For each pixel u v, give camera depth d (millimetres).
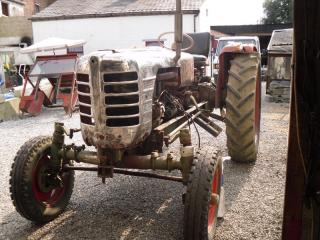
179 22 3461
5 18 19125
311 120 1687
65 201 3400
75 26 17797
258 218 3191
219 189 2930
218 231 2984
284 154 4965
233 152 4328
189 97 4188
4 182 4332
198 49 6039
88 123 2828
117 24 17328
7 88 14523
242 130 4148
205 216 2494
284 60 9961
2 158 5379
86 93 2793
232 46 4340
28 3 22844
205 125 4297
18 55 16688
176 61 3539
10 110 8844
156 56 3260
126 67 2688
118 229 3061
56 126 3076
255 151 4375
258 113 4746
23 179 2953
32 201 3016
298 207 1738
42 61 9367
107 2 19188
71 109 8875
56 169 3125
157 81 3357
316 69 1669
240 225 3076
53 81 9602
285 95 9914
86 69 2758
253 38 13852
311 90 1675
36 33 18250
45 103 9617
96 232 3023
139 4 18125
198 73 4844
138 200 3633
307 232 1751
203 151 2723
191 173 2572
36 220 3096
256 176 4156
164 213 3336
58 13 18188
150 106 2980
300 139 1677
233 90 4156
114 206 3506
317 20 1628
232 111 4156
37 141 3115
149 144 3105
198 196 2494
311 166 1704
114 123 2727
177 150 5082
